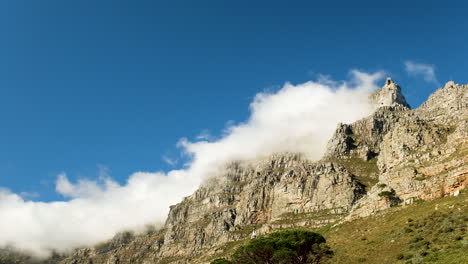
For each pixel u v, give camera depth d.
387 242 135.62
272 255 97.50
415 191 175.12
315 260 98.56
